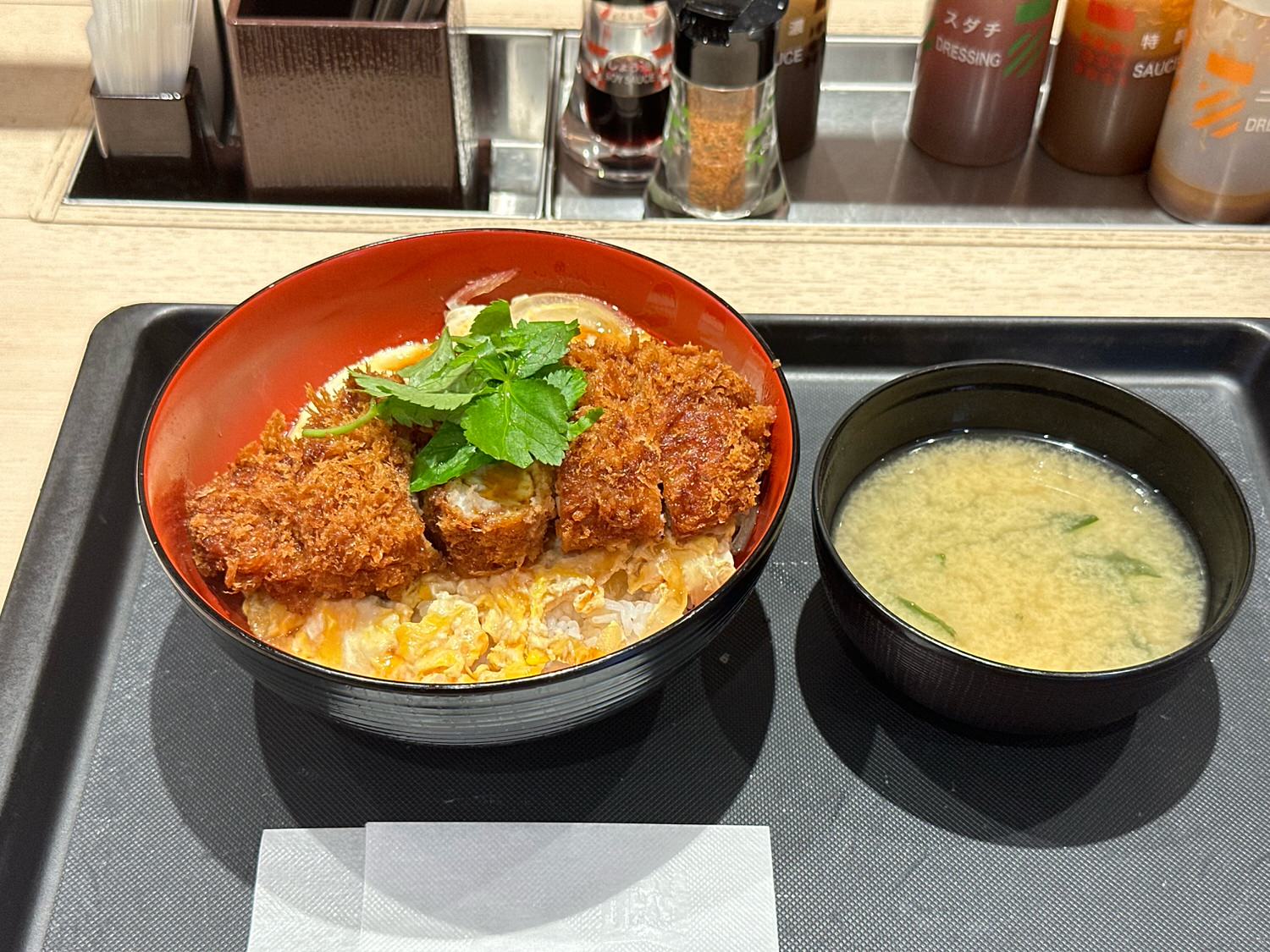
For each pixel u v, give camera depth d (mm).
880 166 479
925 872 275
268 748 295
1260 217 438
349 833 279
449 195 447
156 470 279
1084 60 442
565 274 343
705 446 294
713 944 261
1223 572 290
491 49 504
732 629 322
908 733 301
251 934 261
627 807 285
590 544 293
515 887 269
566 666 290
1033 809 286
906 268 408
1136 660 281
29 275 398
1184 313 392
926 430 334
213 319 381
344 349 342
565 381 297
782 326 382
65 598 311
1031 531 312
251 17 411
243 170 472
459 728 250
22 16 508
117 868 274
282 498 284
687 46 391
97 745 295
